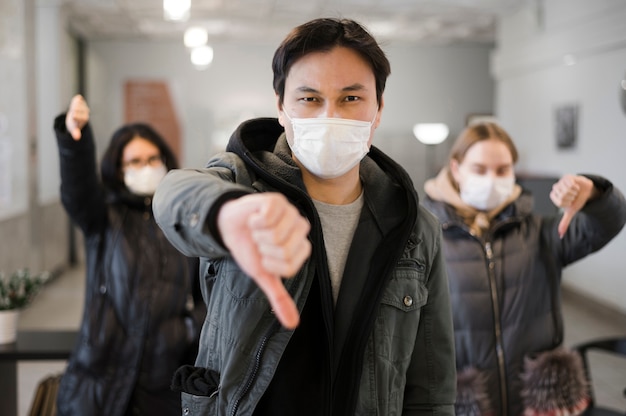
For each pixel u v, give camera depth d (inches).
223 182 35.7
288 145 48.7
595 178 63.4
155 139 97.9
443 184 87.7
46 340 117.1
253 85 462.3
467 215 86.0
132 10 354.6
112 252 90.7
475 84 473.4
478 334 80.0
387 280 47.6
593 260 263.1
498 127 86.7
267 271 27.4
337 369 47.1
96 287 90.5
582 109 273.7
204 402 46.5
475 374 77.9
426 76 471.5
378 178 49.8
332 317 46.1
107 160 95.5
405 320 48.9
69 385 88.0
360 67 44.5
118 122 450.9
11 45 274.1
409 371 52.6
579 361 81.9
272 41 454.3
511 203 84.9
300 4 338.6
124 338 88.4
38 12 345.4
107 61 446.9
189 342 88.7
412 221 47.9
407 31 414.9
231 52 459.5
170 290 90.1
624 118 241.1
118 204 94.6
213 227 31.8
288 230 27.0
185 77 456.1
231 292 45.3
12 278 117.4
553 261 81.7
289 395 45.8
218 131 460.4
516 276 81.3
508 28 355.9
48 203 325.7
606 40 248.5
